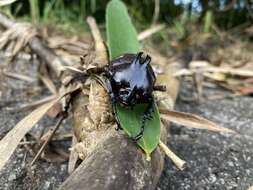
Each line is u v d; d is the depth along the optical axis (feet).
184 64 0.57
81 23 0.83
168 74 0.46
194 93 0.55
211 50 0.65
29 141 0.34
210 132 0.41
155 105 0.27
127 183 0.22
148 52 0.32
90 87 0.28
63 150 0.34
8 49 0.47
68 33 0.76
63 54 0.56
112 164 0.22
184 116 0.29
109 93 0.26
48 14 0.84
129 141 0.24
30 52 0.47
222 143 0.39
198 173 0.33
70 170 0.28
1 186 0.30
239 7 0.84
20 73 0.56
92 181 0.21
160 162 0.26
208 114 0.47
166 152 0.25
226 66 0.62
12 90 0.50
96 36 0.34
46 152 0.33
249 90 0.55
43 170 0.32
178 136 0.40
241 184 0.32
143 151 0.24
